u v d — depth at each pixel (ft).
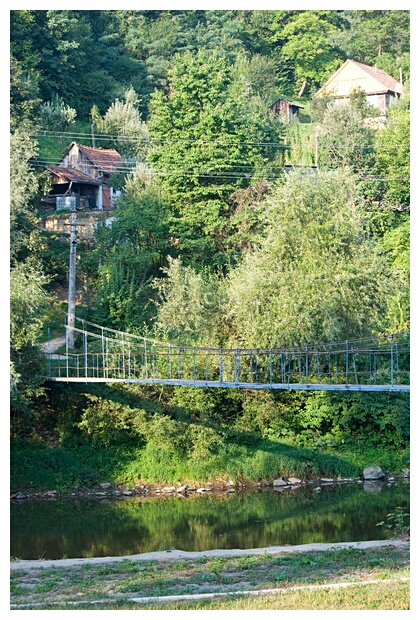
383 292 117.70
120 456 111.24
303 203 120.88
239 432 114.93
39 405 114.93
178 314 124.06
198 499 101.45
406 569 59.26
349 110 193.16
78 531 83.35
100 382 112.68
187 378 114.11
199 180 162.30
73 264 119.24
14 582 60.44
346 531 79.61
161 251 153.17
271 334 114.52
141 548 75.15
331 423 122.21
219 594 53.42
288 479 111.96
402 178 173.68
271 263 118.73
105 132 205.77
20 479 104.99
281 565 63.31
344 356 120.88
